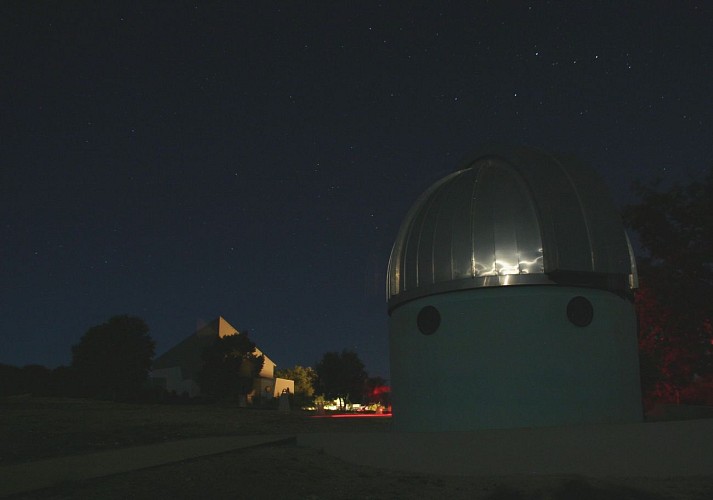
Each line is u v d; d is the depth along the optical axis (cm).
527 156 1377
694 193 2081
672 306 2086
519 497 850
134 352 3609
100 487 739
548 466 995
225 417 2042
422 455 1036
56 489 720
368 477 934
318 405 4428
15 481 746
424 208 1488
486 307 1292
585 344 1273
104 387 3531
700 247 2045
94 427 1408
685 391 2323
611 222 1327
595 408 1255
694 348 2181
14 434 1201
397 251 1503
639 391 1368
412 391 1377
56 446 1063
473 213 1345
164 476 813
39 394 3484
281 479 852
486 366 1276
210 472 851
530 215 1312
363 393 5625
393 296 1470
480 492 875
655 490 885
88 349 3553
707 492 870
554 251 1245
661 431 1005
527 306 1273
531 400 1243
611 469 983
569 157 1434
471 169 1517
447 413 1301
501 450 1012
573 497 852
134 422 1625
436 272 1353
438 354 1332
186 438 1245
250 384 4112
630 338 1362
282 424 1842
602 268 1279
